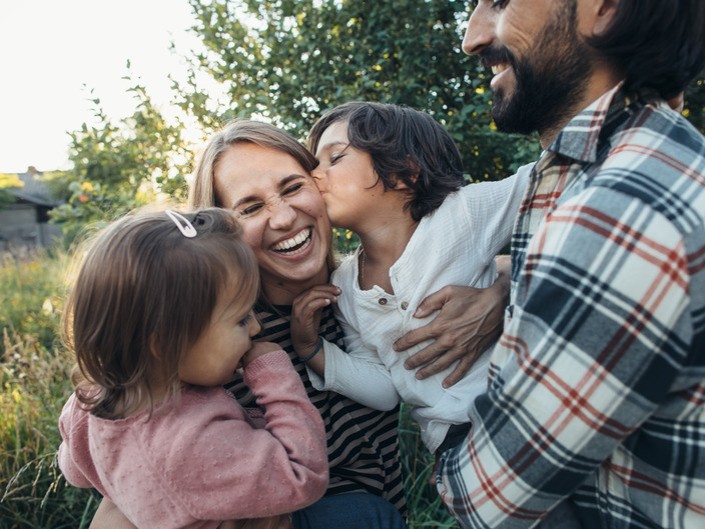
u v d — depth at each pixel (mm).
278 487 1102
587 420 872
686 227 826
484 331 1462
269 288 1588
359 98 3447
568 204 922
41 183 29000
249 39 3846
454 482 1104
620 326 837
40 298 6309
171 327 1087
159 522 1095
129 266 1097
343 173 1553
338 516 1374
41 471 2506
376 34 3520
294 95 3611
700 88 3348
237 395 1500
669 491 919
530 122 1185
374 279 1612
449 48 3549
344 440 1562
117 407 1117
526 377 921
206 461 1081
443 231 1525
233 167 1496
